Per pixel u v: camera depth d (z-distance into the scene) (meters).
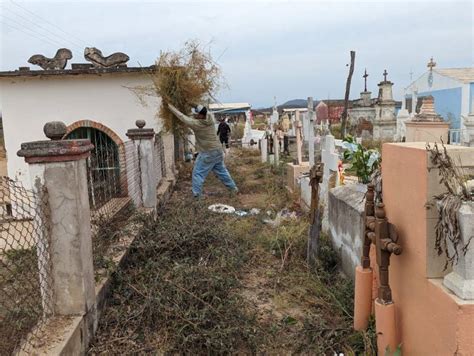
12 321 3.33
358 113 25.48
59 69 10.29
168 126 9.41
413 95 23.55
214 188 11.38
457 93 22.20
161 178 9.99
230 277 4.72
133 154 7.27
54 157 3.34
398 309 3.20
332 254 5.46
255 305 4.40
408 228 2.99
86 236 3.60
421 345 2.85
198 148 9.26
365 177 5.09
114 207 6.20
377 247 3.20
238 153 21.92
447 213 2.50
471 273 2.43
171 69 8.88
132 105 10.56
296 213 7.99
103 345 3.59
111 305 4.20
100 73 10.26
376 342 3.38
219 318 3.82
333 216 5.62
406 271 3.05
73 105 10.62
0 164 19.00
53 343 3.03
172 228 5.86
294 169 10.06
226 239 5.79
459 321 2.40
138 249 5.25
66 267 3.44
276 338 3.79
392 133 21.91
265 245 6.11
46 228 3.39
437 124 10.55
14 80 10.51
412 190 2.91
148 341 3.64
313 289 4.64
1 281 3.64
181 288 4.12
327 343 3.61
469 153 2.81
